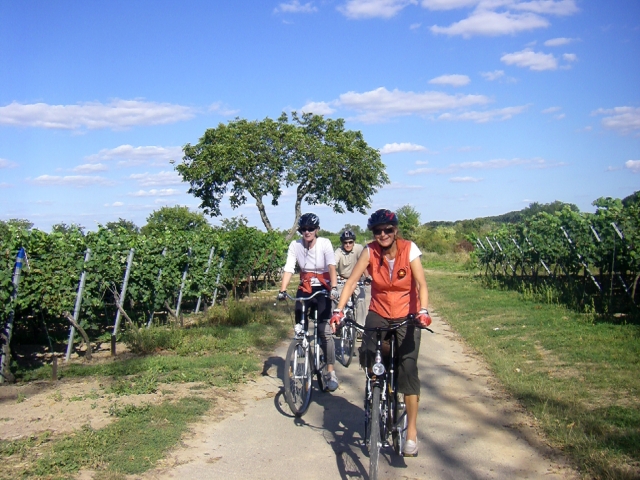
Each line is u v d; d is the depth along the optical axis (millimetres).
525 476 4430
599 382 6754
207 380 7141
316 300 6484
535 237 17047
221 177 39281
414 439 4633
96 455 4633
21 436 5098
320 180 42281
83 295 9070
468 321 12180
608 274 13531
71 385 6992
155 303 11461
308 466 4664
